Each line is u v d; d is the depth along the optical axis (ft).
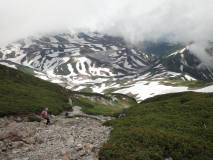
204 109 119.85
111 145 60.29
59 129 84.94
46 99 199.52
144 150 58.03
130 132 74.74
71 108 216.74
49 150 56.03
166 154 57.41
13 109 123.54
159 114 126.21
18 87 210.18
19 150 56.39
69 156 51.47
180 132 78.74
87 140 67.51
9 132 70.54
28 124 94.27
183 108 131.75
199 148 61.52
